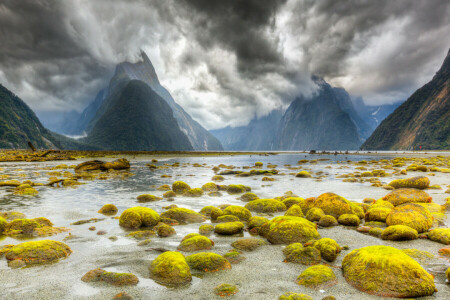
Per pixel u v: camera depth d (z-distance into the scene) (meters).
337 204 10.76
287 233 7.81
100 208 12.45
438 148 172.62
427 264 6.06
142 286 5.08
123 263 6.19
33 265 5.99
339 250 6.77
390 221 9.09
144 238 8.13
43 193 16.69
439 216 9.88
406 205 9.49
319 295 4.79
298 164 49.84
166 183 21.84
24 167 36.31
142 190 18.05
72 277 5.44
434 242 7.70
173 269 5.44
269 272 5.77
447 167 36.56
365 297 4.73
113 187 19.44
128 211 9.81
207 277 5.52
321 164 49.38
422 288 4.75
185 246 7.17
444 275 5.49
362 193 16.55
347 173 30.64
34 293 4.79
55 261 6.26
